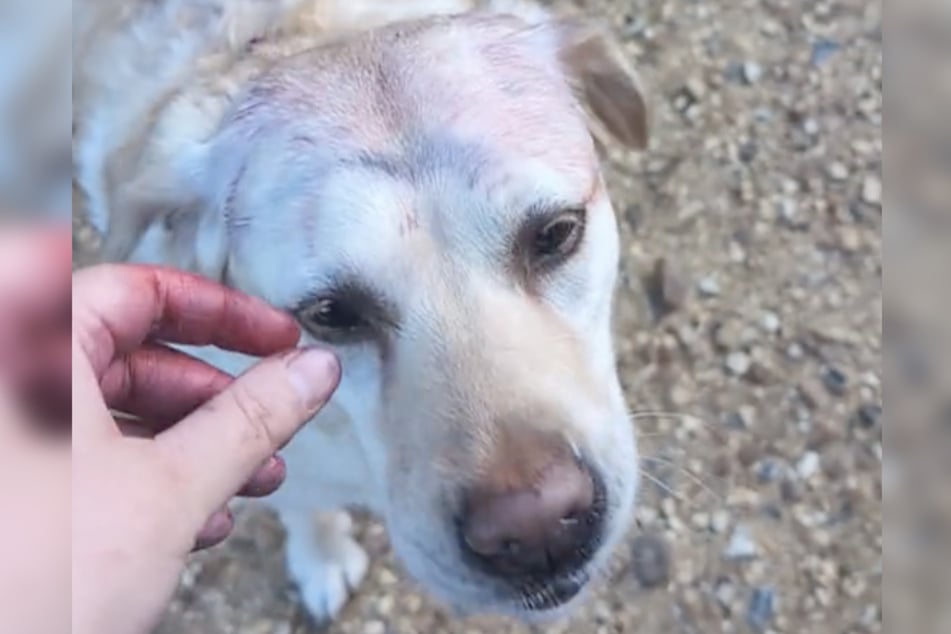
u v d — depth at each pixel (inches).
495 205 19.1
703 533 28.6
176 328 19.7
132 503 16.2
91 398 16.4
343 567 28.0
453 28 20.4
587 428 19.3
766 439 29.4
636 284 30.7
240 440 17.0
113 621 16.2
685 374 29.9
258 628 28.3
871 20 33.6
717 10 33.8
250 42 21.9
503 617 28.0
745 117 32.6
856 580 28.3
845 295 30.7
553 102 20.4
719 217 31.4
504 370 19.1
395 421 19.6
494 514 18.6
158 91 22.1
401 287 19.2
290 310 19.8
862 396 29.7
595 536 19.5
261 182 19.7
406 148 19.2
